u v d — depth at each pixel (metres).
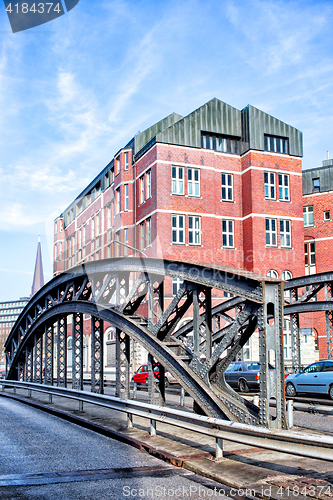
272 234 34.19
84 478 6.79
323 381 17.47
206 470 6.85
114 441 9.77
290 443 6.05
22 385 20.69
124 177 34.44
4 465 7.65
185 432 9.98
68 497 5.90
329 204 37.94
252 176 33.94
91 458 8.11
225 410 9.28
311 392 18.00
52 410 14.91
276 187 34.59
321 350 35.78
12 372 25.33
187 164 32.72
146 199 32.78
